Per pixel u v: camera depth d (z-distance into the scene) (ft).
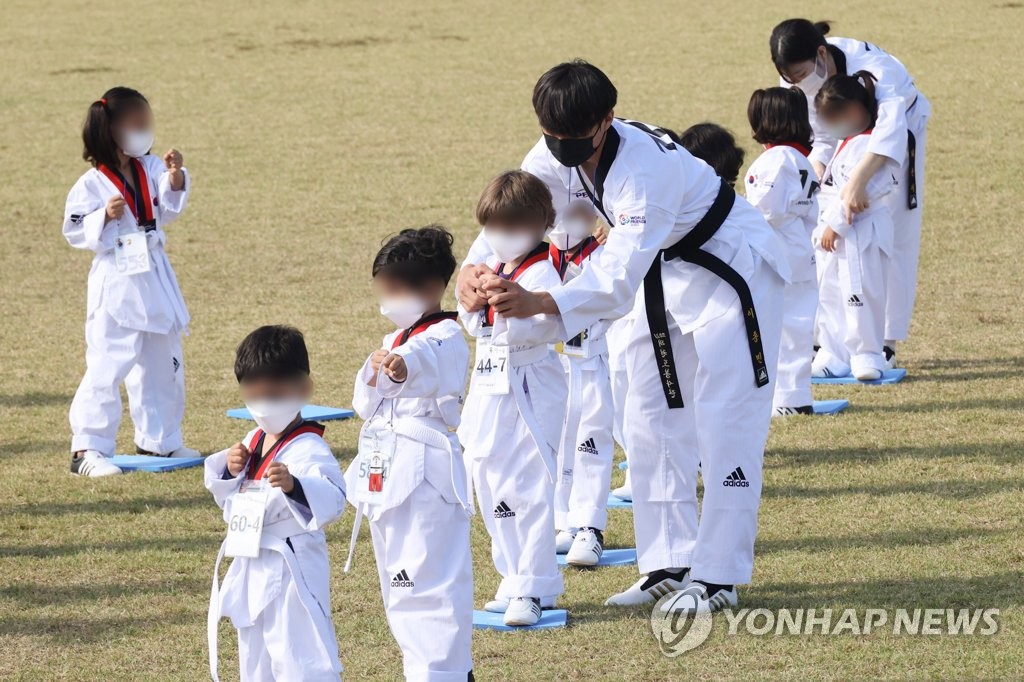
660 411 47.70
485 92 172.96
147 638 44.70
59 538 54.60
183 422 71.61
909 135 76.95
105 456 64.28
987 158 132.57
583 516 52.21
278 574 36.73
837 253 76.74
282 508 36.73
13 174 139.33
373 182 133.80
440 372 39.14
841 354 78.28
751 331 45.78
